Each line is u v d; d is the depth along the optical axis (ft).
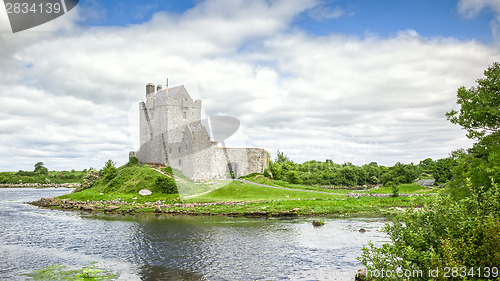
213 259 65.41
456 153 61.26
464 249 31.17
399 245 36.17
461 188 51.72
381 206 142.61
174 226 107.55
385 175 277.03
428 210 36.94
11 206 192.13
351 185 309.63
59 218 134.00
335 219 117.29
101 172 253.85
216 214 136.46
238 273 56.44
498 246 29.81
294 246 75.20
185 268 59.57
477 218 32.17
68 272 57.16
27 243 83.05
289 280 52.39
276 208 138.21
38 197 279.90
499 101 56.85
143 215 141.79
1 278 53.88
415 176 285.64
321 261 62.49
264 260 64.08
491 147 54.54
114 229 103.24
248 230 97.50
